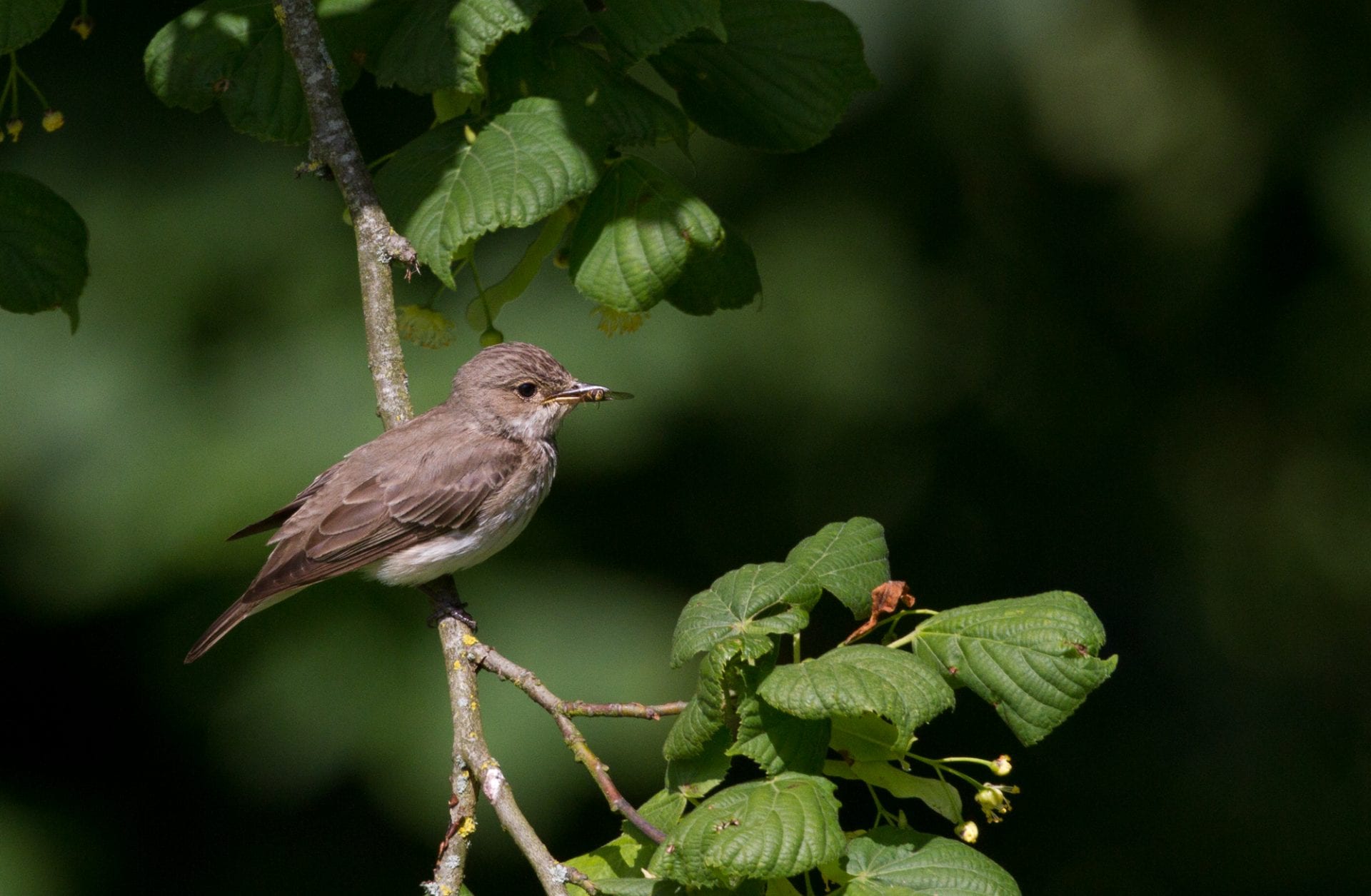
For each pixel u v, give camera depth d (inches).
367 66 258.7
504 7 228.4
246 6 262.5
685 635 183.9
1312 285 565.9
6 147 497.4
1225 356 576.1
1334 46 538.9
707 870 162.4
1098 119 537.3
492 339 268.8
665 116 241.3
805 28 259.4
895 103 529.0
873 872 173.2
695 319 516.7
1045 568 576.7
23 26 240.2
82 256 260.7
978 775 575.8
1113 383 572.7
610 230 234.2
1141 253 561.6
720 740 189.0
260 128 256.7
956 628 188.2
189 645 474.6
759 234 539.8
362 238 251.3
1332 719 585.9
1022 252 557.3
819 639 544.7
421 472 321.7
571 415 498.3
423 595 482.3
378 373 253.6
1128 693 592.4
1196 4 534.9
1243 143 544.1
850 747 186.4
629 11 235.5
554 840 475.5
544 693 212.1
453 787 221.0
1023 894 566.9
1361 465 575.8
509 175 227.5
